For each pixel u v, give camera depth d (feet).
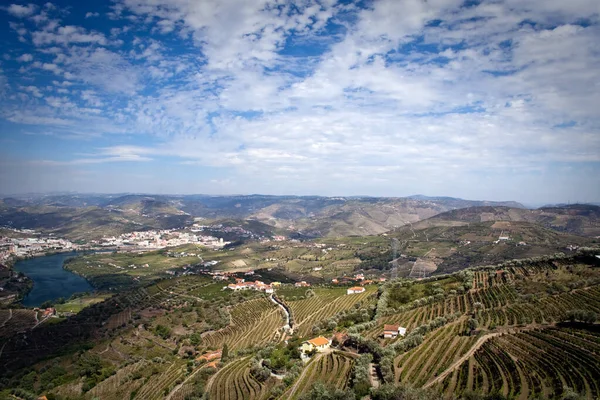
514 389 273.75
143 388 465.06
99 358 572.51
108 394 469.57
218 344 584.81
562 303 422.82
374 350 380.58
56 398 466.29
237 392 381.81
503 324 405.18
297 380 364.38
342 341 439.63
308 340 451.94
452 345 372.79
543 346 332.39
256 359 451.12
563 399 239.09
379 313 526.98
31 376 536.01
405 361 351.67
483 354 338.54
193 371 476.95
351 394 286.87
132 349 606.14
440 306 517.55
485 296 507.30
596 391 252.42
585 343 320.09
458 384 292.81
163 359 549.13
